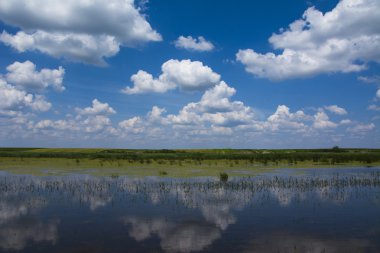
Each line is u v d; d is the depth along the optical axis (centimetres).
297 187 3244
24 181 3662
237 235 1659
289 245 1509
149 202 2491
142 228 1786
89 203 2456
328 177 4156
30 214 2111
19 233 1692
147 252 1416
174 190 3023
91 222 1911
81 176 4162
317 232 1712
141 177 4041
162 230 1748
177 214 2112
